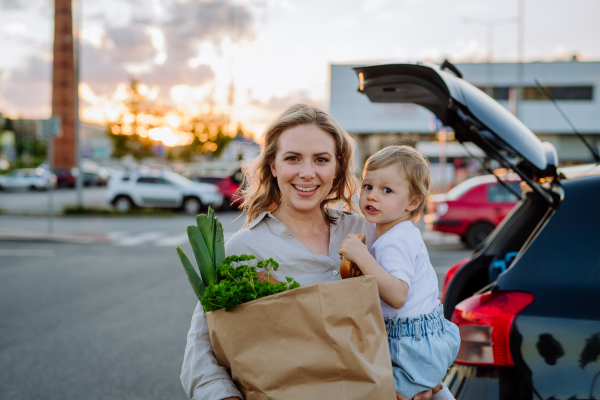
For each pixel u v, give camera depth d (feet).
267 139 5.48
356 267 5.10
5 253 35.12
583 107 124.26
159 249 36.99
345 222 5.84
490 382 6.03
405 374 5.17
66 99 181.37
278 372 4.20
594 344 5.73
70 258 32.78
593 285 5.95
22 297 21.76
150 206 64.54
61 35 178.09
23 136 238.48
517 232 8.59
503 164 7.42
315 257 5.25
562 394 5.70
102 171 149.38
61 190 125.18
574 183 6.56
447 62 8.17
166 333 16.74
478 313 6.31
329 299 4.23
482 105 6.93
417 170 5.47
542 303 6.05
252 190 5.95
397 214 5.54
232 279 4.58
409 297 5.32
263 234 5.40
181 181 65.21
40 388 12.47
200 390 4.53
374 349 4.33
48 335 16.53
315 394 4.21
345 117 127.54
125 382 12.84
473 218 33.40
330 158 5.26
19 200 91.20
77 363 14.10
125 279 25.66
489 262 8.68
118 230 48.67
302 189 5.19
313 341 4.23
